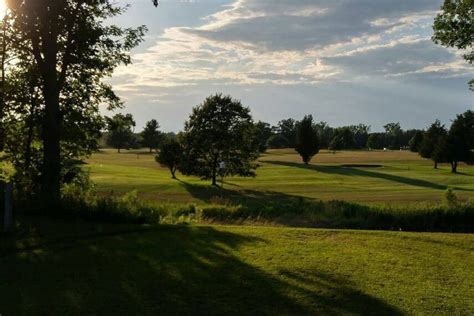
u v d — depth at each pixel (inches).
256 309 270.1
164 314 263.0
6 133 764.0
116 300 282.7
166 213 629.9
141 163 3671.3
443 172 3051.2
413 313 265.4
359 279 319.0
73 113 802.2
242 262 354.6
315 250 390.6
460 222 647.8
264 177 2709.2
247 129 2524.6
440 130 3548.2
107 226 491.8
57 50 722.8
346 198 1529.3
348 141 6678.2
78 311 266.4
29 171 697.0
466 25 670.5
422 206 687.1
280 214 727.7
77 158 869.8
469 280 322.0
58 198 561.3
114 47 800.9
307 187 2119.8
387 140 7381.9
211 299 284.2
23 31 689.0
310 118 3786.9
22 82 764.6
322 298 285.6
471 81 720.3
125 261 361.4
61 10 670.5
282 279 317.1
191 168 2422.5
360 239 432.5
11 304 276.2
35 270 341.7
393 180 2453.2
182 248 397.1
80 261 362.9
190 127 2502.5
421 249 400.2
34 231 461.4
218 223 654.5
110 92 860.0
